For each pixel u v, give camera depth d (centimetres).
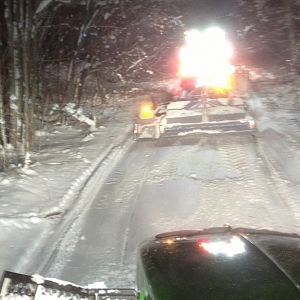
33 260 686
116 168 1109
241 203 855
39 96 1628
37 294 393
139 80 2644
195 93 1440
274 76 2664
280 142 1228
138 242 734
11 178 1068
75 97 1895
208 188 938
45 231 792
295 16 2822
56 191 987
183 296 237
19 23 1293
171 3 2611
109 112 1883
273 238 318
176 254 290
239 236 319
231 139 1273
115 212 860
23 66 1305
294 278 241
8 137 1337
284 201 851
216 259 273
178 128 1241
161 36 2661
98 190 979
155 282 259
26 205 910
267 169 1028
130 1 2291
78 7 1927
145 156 1179
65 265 669
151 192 944
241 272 252
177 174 1030
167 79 2675
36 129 1521
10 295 391
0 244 739
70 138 1473
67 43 1945
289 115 1590
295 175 980
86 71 1986
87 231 786
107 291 418
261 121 1486
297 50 2736
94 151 1281
